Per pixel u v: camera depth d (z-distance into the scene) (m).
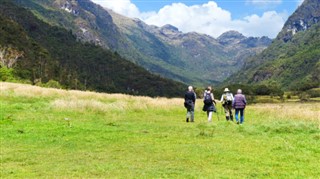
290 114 31.86
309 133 21.16
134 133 20.05
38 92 40.25
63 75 176.88
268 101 162.00
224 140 18.22
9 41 169.62
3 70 88.88
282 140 18.17
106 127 22.03
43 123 22.25
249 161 13.73
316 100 164.12
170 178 11.20
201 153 14.99
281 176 11.62
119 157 14.12
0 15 197.00
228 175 11.66
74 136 18.56
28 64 153.75
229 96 29.08
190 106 27.38
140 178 11.17
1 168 12.25
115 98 43.75
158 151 15.32
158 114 32.03
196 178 11.26
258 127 22.89
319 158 14.32
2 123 21.38
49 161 13.34
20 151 14.93
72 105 29.34
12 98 35.81
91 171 11.95
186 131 21.30
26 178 11.09
